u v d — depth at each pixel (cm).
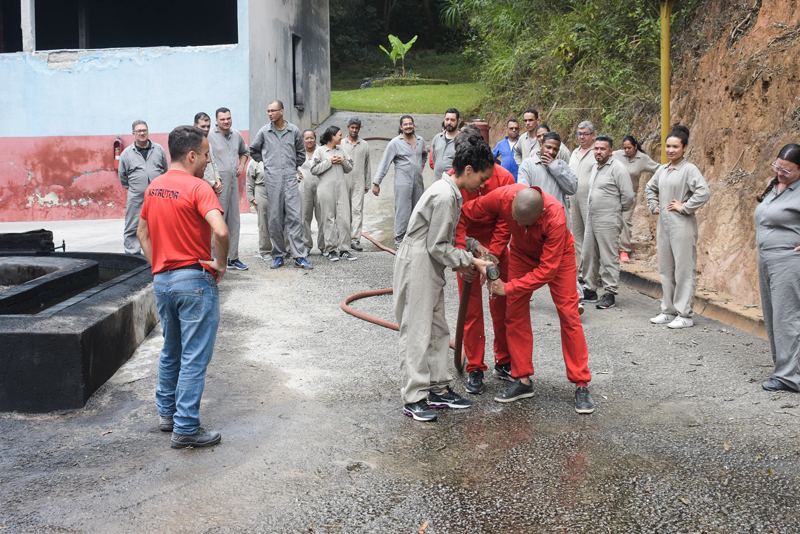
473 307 472
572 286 443
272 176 858
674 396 462
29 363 434
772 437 393
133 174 845
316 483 342
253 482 343
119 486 339
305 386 483
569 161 768
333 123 1847
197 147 394
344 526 303
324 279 821
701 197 607
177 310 388
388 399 459
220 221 374
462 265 419
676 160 627
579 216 753
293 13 1633
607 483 341
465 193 493
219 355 552
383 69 3428
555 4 1448
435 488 336
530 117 826
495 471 354
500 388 486
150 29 2202
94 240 1098
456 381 501
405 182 935
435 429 409
